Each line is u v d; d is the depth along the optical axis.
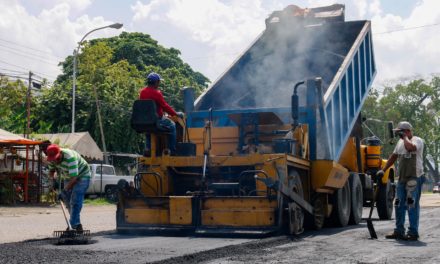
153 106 8.55
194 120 9.99
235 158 8.36
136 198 8.43
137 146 35.94
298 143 8.89
